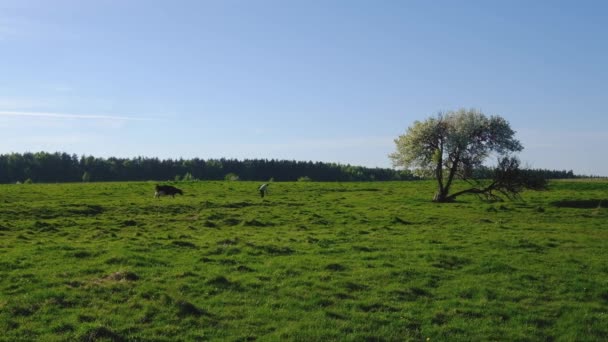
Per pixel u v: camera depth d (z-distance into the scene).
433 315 17.45
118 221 38.88
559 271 23.55
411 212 47.56
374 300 18.72
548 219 43.41
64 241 29.09
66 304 17.31
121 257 23.36
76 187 70.75
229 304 17.95
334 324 16.41
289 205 52.41
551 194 68.69
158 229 35.31
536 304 19.06
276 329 15.95
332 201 57.78
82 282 19.53
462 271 23.34
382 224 39.06
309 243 29.56
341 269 23.05
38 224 35.81
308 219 41.44
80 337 14.66
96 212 44.47
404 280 21.52
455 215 45.53
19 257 23.52
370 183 87.75
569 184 84.56
